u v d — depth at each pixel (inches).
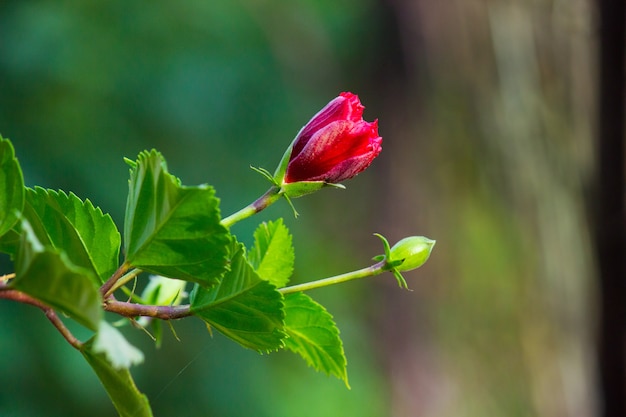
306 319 39.0
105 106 82.7
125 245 36.8
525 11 80.7
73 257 37.7
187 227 36.4
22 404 69.3
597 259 60.2
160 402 79.2
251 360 85.6
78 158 79.0
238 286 37.1
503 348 93.6
